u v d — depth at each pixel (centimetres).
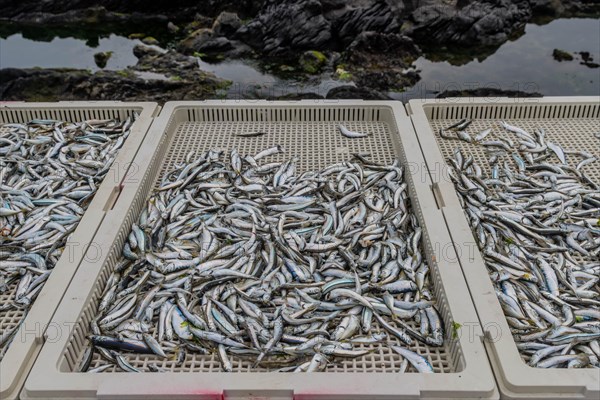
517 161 490
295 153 511
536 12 1279
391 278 364
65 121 558
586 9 1288
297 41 1059
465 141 521
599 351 314
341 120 558
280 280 367
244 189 454
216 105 554
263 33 1076
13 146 516
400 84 965
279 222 411
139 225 416
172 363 316
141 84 898
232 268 374
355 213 430
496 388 277
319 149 517
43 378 281
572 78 1010
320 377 280
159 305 352
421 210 405
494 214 416
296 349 317
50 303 328
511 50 1116
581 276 367
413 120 521
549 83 993
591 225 414
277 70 1031
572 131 534
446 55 1089
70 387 276
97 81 885
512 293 349
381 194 453
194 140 532
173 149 519
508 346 293
